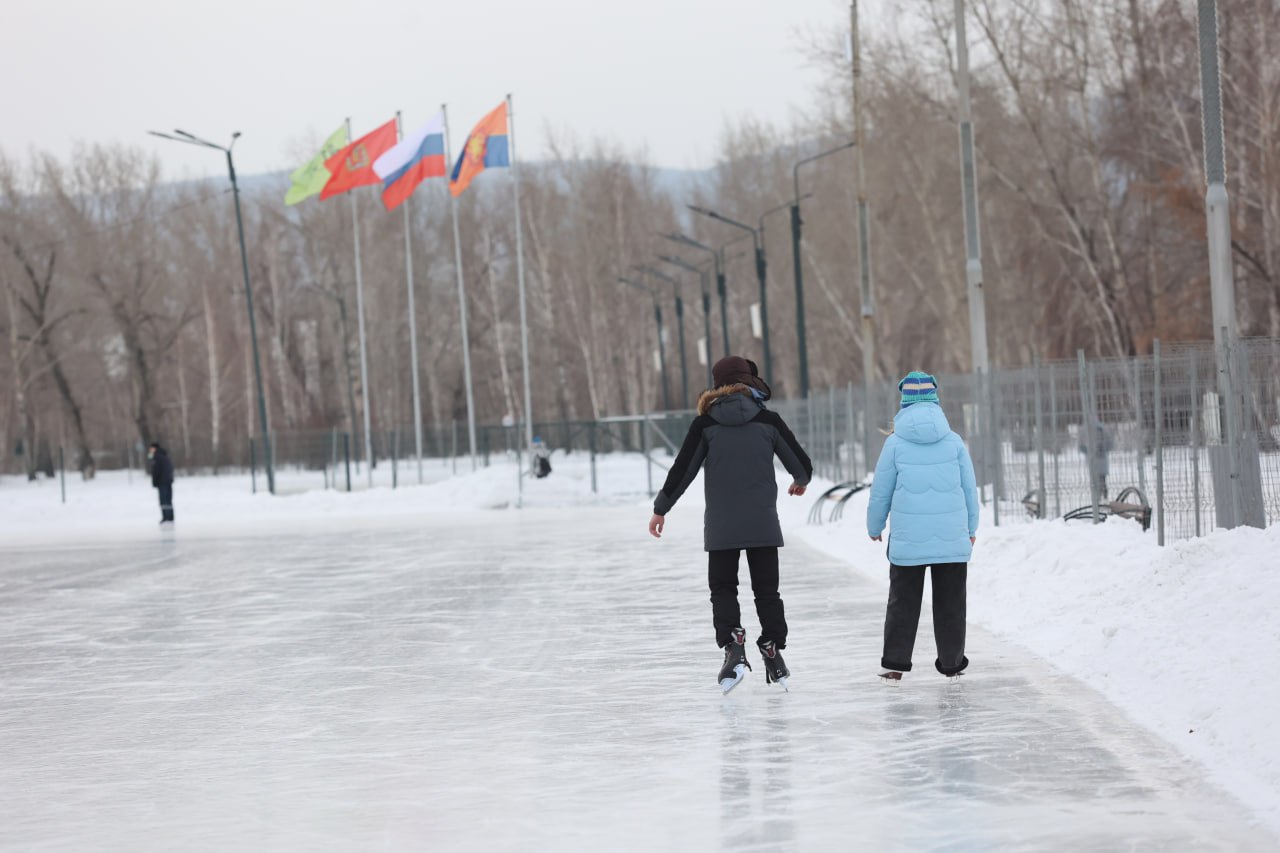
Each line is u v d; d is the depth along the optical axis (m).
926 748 16.73
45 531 86.62
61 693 23.64
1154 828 13.09
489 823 14.15
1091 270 103.25
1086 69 101.88
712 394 20.58
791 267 184.00
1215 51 33.78
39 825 14.70
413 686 22.75
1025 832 13.12
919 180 131.00
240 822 14.54
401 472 150.25
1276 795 14.05
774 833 13.43
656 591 35.84
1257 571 21.19
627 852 12.98
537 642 27.33
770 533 20.38
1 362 190.62
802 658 23.86
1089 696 19.33
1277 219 88.56
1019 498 46.97
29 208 188.12
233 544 63.84
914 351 177.00
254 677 24.42
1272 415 31.83
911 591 20.91
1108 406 39.19
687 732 18.28
